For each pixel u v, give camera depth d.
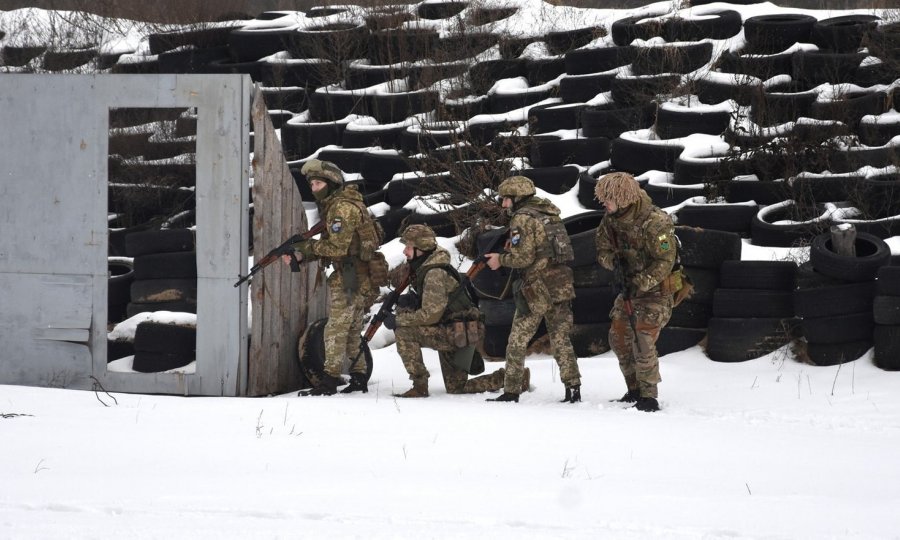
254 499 16.62
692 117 49.84
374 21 62.84
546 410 27.53
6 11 77.00
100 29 72.25
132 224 52.38
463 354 31.36
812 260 35.34
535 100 56.88
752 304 35.69
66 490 17.36
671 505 16.56
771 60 53.38
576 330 37.59
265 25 68.50
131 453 20.84
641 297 28.44
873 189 42.12
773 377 33.50
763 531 14.88
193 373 32.94
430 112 57.44
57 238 33.75
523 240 29.36
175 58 66.56
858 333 34.00
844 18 56.22
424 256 31.41
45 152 33.66
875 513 16.11
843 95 49.38
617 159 49.72
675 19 57.12
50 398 28.14
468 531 14.67
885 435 25.20
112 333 36.50
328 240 30.89
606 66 56.28
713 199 45.38
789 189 44.53
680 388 32.88
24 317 33.97
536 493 17.31
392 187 50.56
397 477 18.61
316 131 58.09
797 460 21.11
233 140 32.34
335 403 28.17
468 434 23.20
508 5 65.88
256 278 32.62
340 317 31.67
